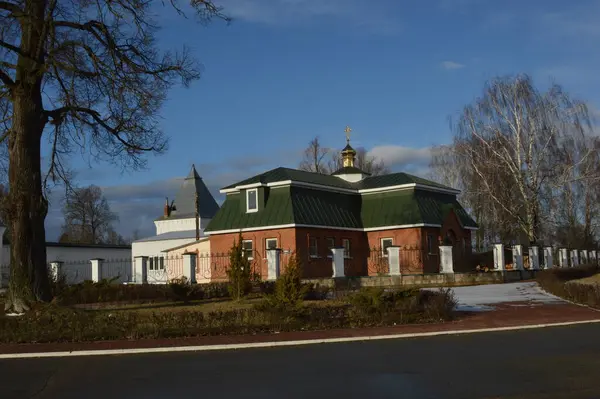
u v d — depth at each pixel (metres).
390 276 33.31
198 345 14.44
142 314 17.86
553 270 35.47
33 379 10.70
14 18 19.00
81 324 16.08
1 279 45.81
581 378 9.80
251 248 42.41
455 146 53.62
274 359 12.57
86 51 19.88
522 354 12.41
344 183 48.47
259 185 42.31
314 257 41.50
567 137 49.09
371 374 10.59
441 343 14.52
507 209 49.38
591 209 56.72
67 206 25.25
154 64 21.08
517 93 49.16
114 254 61.41
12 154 19.52
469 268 43.34
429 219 43.53
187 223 74.06
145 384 10.11
